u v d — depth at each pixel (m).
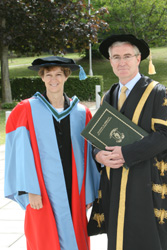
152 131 2.38
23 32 13.73
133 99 2.40
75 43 14.55
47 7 13.23
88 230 2.78
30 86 16.02
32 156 2.56
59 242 2.62
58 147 2.64
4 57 14.47
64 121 2.68
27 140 2.57
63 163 2.65
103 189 2.57
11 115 2.68
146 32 21.95
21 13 12.57
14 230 3.75
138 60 2.45
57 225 2.60
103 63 25.34
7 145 2.68
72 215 2.67
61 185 2.60
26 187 2.49
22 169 2.53
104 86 19.36
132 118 2.38
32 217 2.63
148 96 2.37
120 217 2.39
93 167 2.84
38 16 13.49
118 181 2.42
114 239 2.42
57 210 2.59
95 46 22.61
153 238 2.34
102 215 2.68
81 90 15.47
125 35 2.33
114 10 21.28
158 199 2.37
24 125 2.60
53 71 2.62
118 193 2.41
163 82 19.52
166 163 2.42
